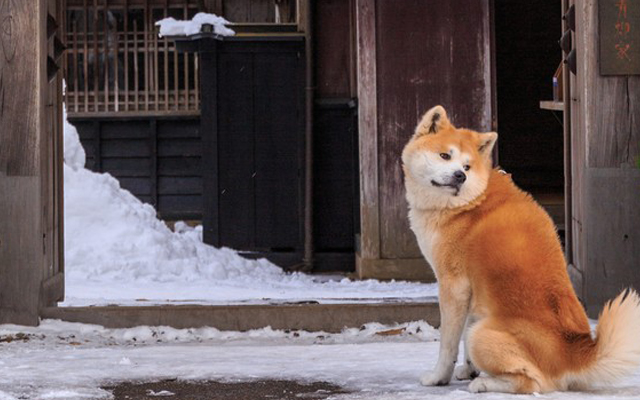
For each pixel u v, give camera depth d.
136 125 23.75
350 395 6.00
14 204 9.38
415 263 18.00
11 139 9.38
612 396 5.60
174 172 23.81
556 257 5.84
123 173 23.80
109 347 8.59
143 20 23.61
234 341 9.12
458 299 5.99
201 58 20.33
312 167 20.12
